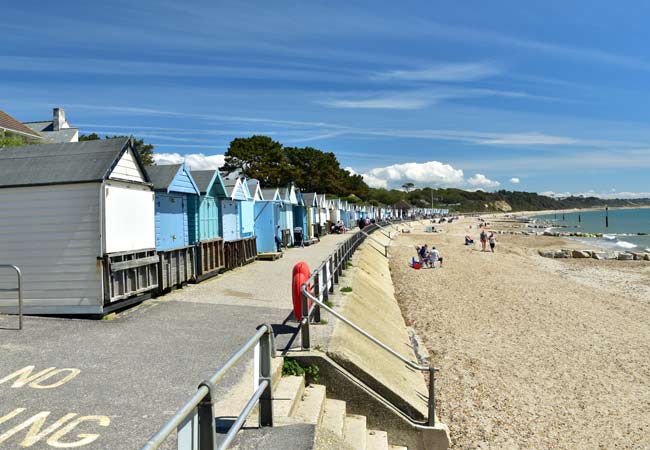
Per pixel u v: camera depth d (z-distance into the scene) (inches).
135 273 410.6
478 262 1237.1
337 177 3440.0
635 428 327.0
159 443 92.9
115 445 176.1
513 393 381.1
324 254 955.3
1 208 370.9
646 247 2082.9
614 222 5462.6
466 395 372.5
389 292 777.6
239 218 772.6
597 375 424.5
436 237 2204.7
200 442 126.9
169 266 489.1
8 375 243.1
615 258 1521.9
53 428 188.2
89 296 364.2
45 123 1590.8
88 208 363.3
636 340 534.6
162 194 496.7
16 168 383.2
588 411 352.8
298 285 307.9
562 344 514.3
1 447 173.0
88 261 363.6
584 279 1065.5
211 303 443.5
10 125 1126.4
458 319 613.9
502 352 481.1
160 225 491.8
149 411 205.5
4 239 371.2
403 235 2223.2
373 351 359.3
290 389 249.0
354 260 820.0
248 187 836.0
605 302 760.3
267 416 192.9
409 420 285.1
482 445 299.9
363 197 4222.4
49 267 366.6
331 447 186.2
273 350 194.5
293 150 3230.8
